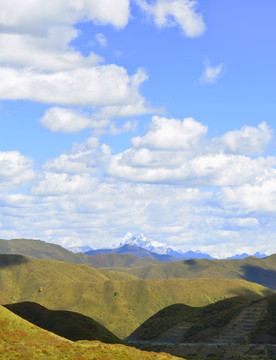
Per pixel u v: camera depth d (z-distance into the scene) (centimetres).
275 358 13875
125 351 7100
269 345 15862
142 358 7062
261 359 14075
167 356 7606
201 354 16300
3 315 9206
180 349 17250
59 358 6062
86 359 6269
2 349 5916
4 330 8706
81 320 14288
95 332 13625
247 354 15225
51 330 13875
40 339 8756
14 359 5666
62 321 14338
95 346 7062
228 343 17488
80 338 13212
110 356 6694
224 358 15312
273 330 17025
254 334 17238
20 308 15512
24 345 6375
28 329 9100
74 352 6438
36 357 5875
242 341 17262
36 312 15175
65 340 9081
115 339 13675
